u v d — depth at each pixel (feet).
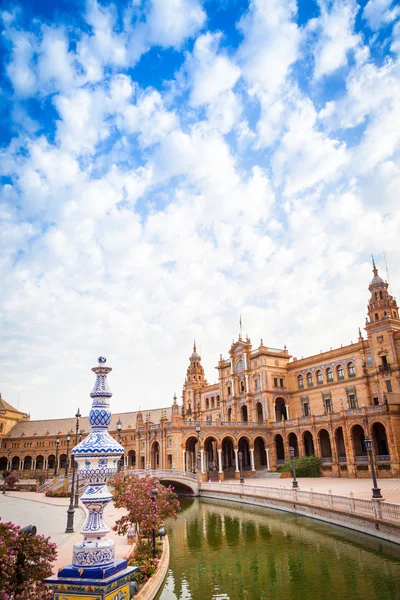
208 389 330.13
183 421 232.73
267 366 269.64
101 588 29.22
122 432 352.90
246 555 77.51
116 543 77.97
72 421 385.29
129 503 72.69
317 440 217.97
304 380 263.70
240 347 288.92
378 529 83.10
